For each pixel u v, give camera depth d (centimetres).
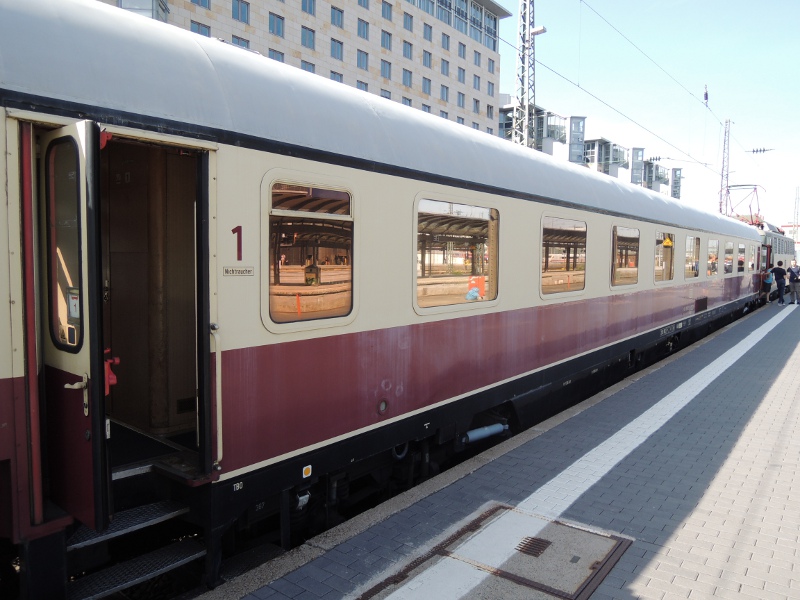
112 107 277
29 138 255
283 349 358
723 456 538
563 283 690
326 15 4228
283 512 370
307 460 378
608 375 873
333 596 316
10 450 254
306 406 375
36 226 267
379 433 435
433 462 542
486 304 548
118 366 392
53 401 281
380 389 434
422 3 5184
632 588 326
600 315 790
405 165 444
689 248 1168
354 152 400
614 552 364
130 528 302
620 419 654
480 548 368
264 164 340
